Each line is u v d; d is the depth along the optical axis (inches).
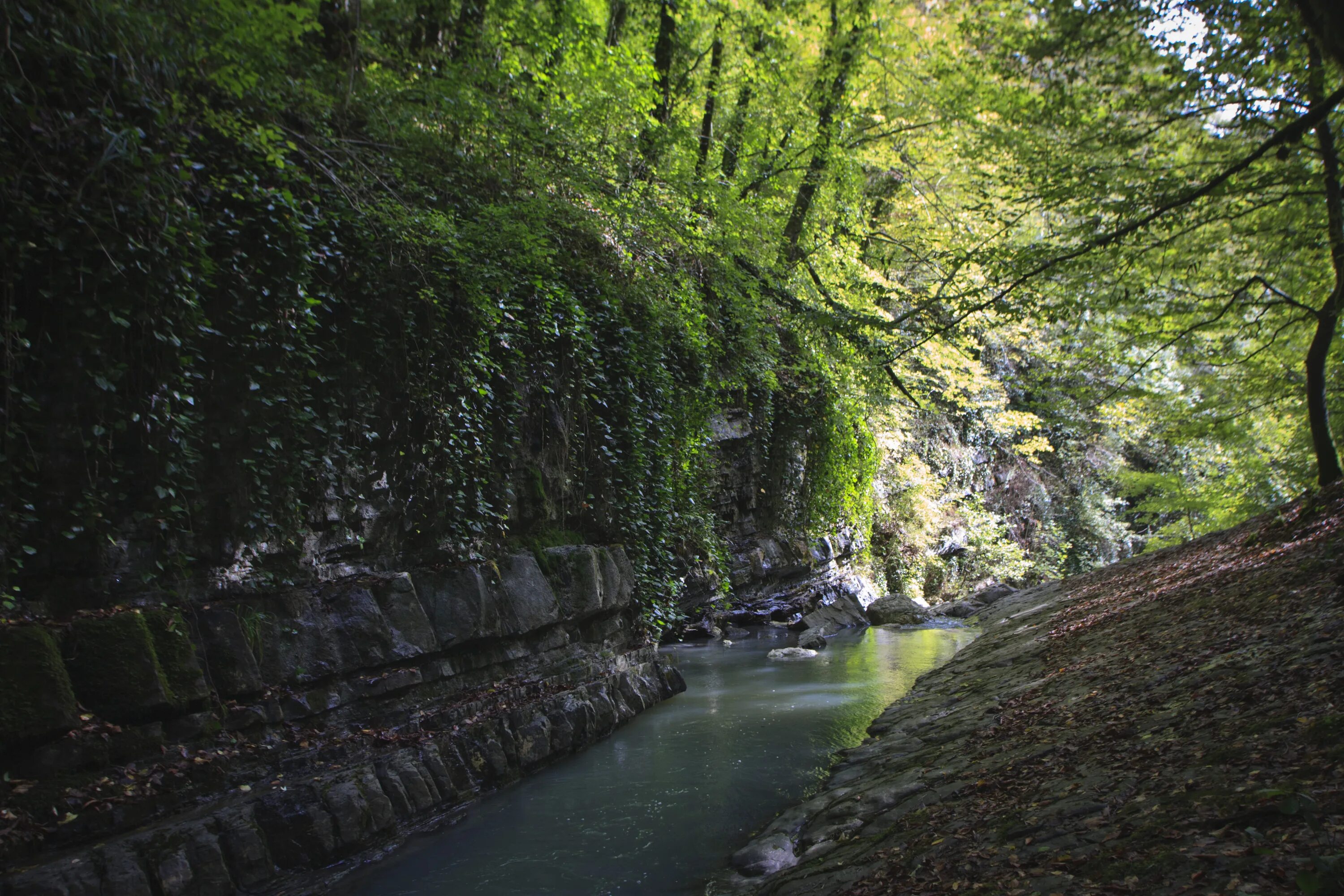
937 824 195.9
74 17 216.5
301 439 273.6
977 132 491.2
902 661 575.2
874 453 885.8
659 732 377.4
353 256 302.8
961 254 454.3
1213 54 395.2
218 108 265.1
